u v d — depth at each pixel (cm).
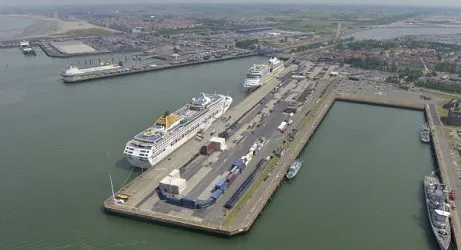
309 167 16538
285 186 14975
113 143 18888
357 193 14488
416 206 13662
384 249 11512
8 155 17650
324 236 12081
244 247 11631
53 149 18250
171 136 16688
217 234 11775
